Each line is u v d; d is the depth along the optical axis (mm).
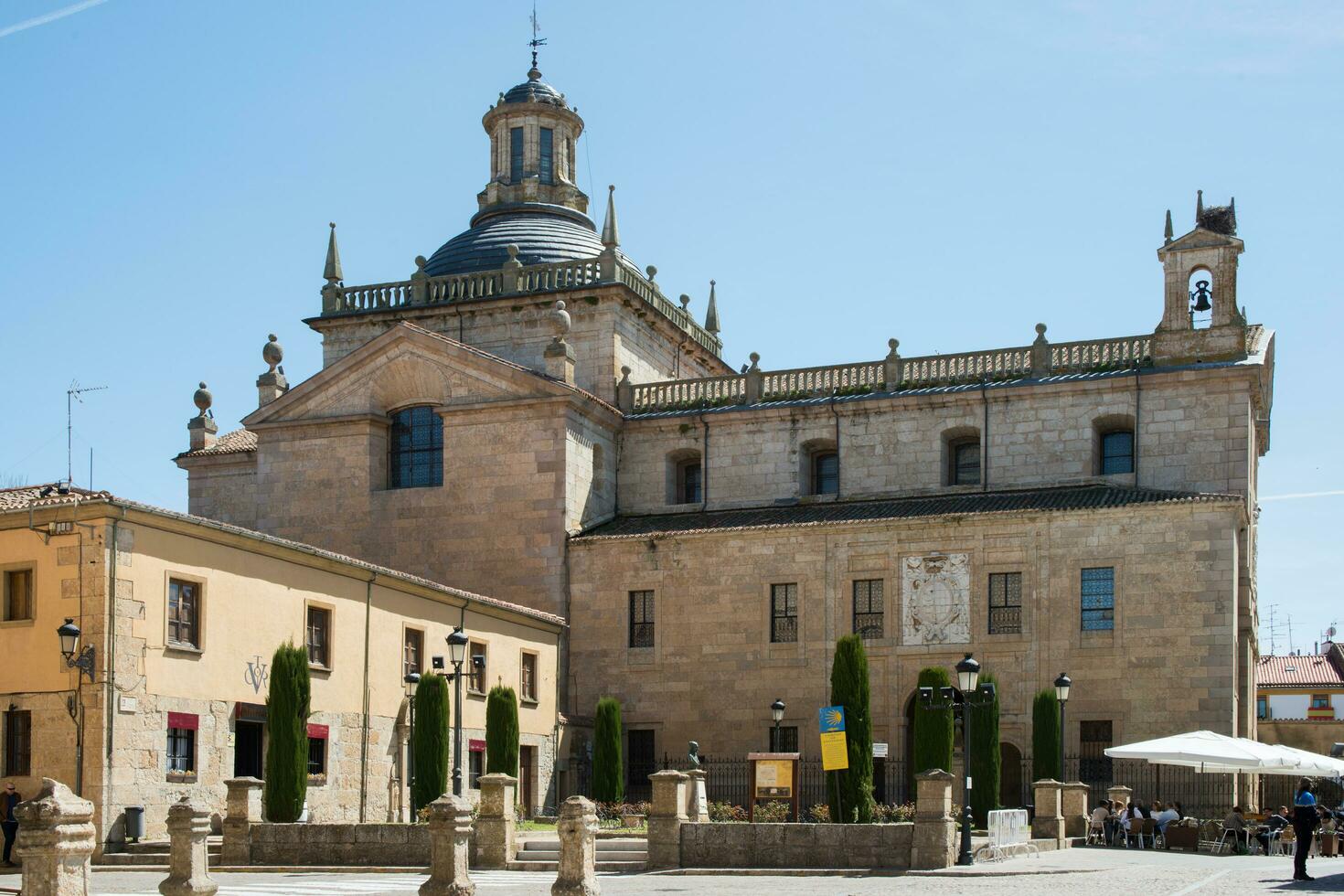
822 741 44406
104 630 38156
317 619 46000
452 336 66750
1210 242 57531
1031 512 54250
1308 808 32469
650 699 58312
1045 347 59594
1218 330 57125
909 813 46750
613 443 64438
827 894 29453
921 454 60469
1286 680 95125
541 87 74062
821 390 62812
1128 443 58656
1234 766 44625
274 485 64188
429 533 61656
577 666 59406
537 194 72812
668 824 37281
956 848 37000
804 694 56406
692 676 57906
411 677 48312
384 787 47938
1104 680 52844
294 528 63594
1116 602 53031
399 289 68062
